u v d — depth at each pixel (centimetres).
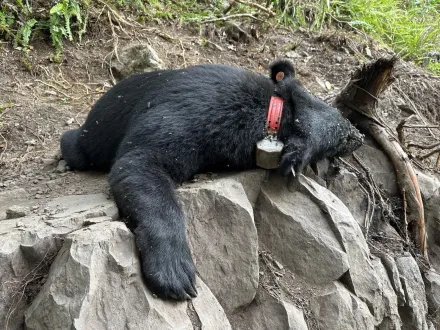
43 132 270
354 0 424
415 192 236
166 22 360
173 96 190
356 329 181
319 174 219
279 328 173
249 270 175
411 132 298
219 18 364
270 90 199
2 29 319
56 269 147
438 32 427
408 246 230
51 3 335
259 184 194
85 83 311
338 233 189
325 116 198
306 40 372
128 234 155
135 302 148
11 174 233
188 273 155
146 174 170
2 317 150
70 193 200
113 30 334
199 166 189
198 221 176
